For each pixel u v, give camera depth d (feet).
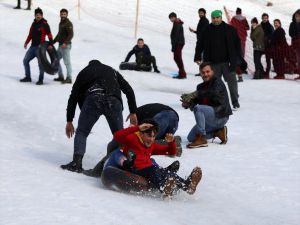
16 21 126.31
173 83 83.56
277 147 43.96
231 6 166.20
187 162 39.04
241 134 49.11
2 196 26.89
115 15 148.25
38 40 75.41
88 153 41.68
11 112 56.34
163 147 31.32
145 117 40.47
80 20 138.00
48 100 63.46
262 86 81.82
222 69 61.31
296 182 34.09
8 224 22.71
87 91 36.01
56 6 149.38
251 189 32.37
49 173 32.94
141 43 92.58
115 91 36.09
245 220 26.45
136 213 25.46
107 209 25.70
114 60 99.35
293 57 92.07
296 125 53.11
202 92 44.80
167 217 25.49
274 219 26.94
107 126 51.11
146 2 160.56
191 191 29.55
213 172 36.29
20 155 39.01
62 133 48.52
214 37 60.80
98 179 33.63
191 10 157.69
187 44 125.80
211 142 46.11
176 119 41.01
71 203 26.27
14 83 74.54
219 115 44.42
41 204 25.81
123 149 31.45
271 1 179.22
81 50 105.19
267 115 58.39
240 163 38.93
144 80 84.23
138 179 29.91
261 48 90.68
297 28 93.04
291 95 74.08
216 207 28.48
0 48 102.68
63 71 87.25
